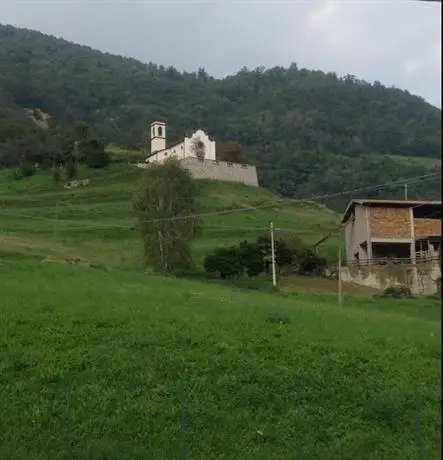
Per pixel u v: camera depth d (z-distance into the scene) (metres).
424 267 55.19
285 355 21.88
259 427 16.02
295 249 59.69
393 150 154.50
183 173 62.59
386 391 18.81
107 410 16.34
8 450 13.20
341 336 25.45
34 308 26.22
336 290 52.69
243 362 20.61
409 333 27.89
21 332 22.55
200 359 20.64
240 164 127.38
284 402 17.72
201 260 64.38
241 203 103.38
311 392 18.52
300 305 34.72
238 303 32.12
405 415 17.41
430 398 18.81
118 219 87.12
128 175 121.06
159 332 23.62
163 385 18.30
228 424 16.02
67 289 31.84
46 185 114.81
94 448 13.55
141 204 61.19
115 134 186.25
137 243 72.38
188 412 16.47
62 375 18.42
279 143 172.38
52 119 190.75
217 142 161.50
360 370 20.98
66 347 21.23
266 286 51.44
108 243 72.25
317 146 167.12
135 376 18.78
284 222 90.75
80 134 144.75
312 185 128.88
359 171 130.62
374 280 56.12
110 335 22.88
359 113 192.00
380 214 61.06
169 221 59.34
